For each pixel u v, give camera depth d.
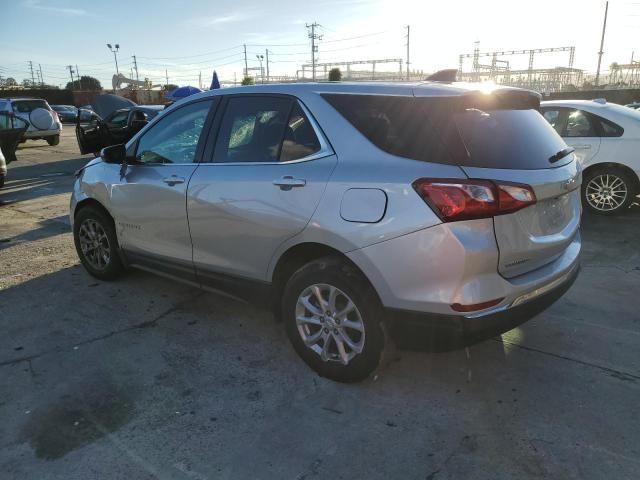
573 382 3.05
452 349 2.70
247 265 3.34
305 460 2.45
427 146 2.64
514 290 2.61
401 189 2.59
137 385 3.08
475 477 2.32
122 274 4.77
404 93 2.81
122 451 2.52
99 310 4.14
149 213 3.92
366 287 2.81
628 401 2.85
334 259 2.91
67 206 8.27
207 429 2.68
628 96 37.78
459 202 2.46
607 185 6.85
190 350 3.50
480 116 2.74
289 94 3.22
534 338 3.59
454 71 3.33
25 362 3.34
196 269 3.71
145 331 3.78
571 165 3.11
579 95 38.94
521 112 3.06
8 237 6.34
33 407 2.86
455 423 2.70
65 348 3.53
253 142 3.34
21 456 2.48
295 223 2.96
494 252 2.52
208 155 3.58
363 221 2.69
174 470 2.39
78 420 2.75
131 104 15.25
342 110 2.97
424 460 2.43
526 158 2.75
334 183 2.81
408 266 2.60
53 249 5.82
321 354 3.09
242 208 3.23
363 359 2.90
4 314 4.07
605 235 6.05
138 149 4.14
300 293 3.08
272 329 3.81
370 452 2.49
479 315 2.54
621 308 4.05
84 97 55.59
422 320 2.64
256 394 2.98
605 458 2.42
